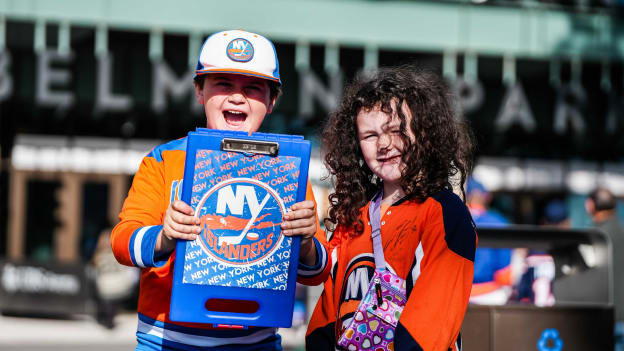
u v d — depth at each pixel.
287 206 2.21
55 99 11.67
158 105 11.62
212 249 2.18
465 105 11.77
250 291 2.20
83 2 11.02
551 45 11.98
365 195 2.61
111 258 12.30
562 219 8.12
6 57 11.45
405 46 11.69
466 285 2.27
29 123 14.60
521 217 14.78
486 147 14.93
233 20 11.33
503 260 4.75
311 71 11.76
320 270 2.42
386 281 2.35
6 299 13.09
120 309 14.32
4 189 14.88
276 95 2.66
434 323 2.20
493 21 11.86
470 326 3.12
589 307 3.20
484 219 5.80
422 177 2.40
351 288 2.43
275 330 2.49
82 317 13.36
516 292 4.48
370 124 2.44
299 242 2.23
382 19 11.64
